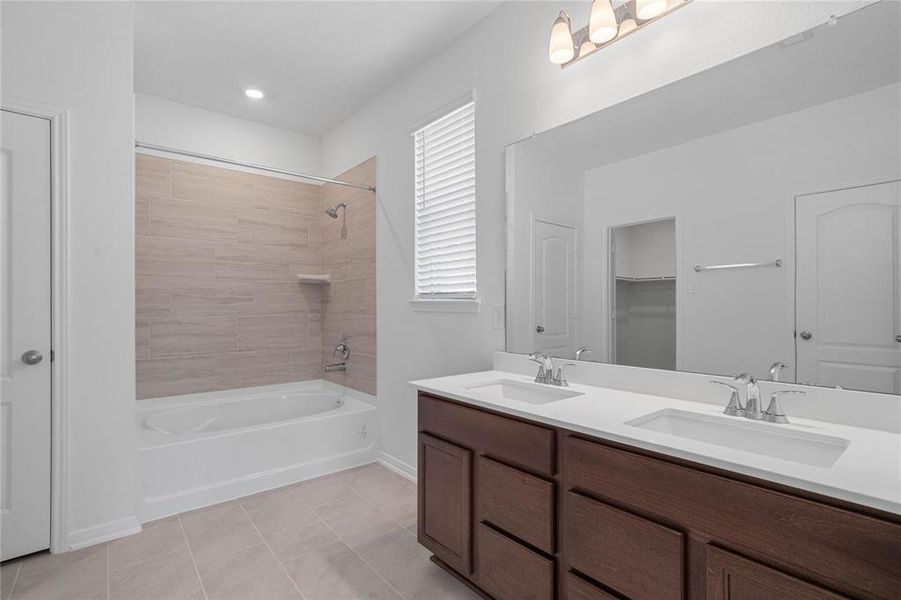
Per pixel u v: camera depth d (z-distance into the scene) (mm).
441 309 2662
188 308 3381
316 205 4031
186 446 2457
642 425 1399
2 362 1907
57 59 2008
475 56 2445
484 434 1641
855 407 1251
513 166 2227
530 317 2145
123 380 2154
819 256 1308
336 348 3668
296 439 2842
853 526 849
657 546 1124
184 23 2418
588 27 1864
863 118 1237
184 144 3377
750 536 979
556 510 1396
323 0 2248
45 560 1931
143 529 2209
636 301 1740
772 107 1401
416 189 2885
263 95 3248
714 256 1523
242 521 2299
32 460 1955
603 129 1850
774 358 1396
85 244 2062
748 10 1460
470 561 1686
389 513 2395
